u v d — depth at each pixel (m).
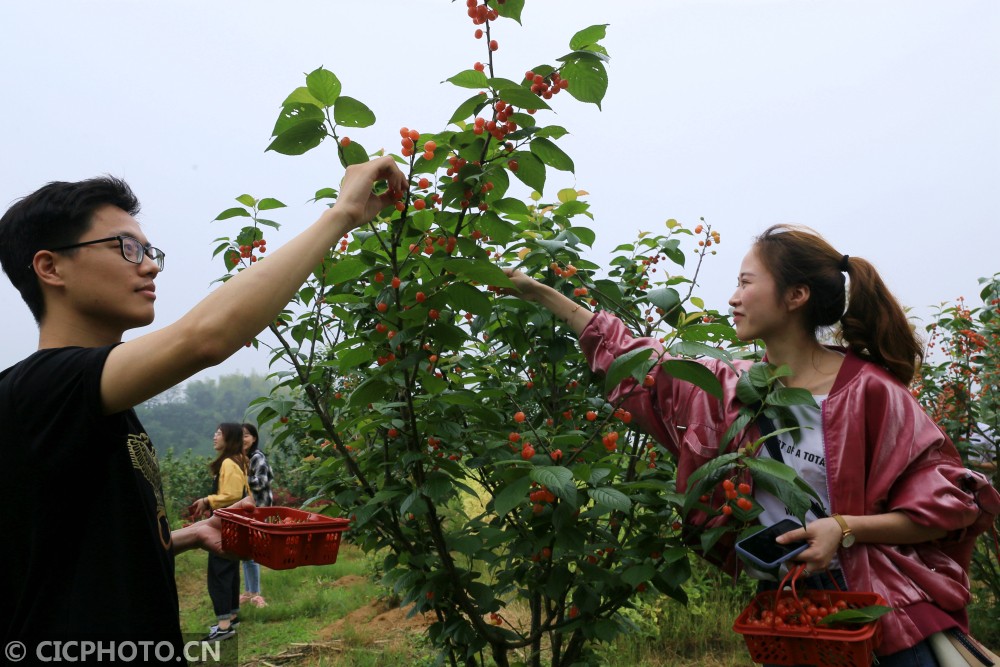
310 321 2.54
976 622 4.71
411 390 1.97
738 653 4.62
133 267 1.39
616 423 2.65
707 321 2.75
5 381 1.22
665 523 2.18
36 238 1.35
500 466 2.28
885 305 2.01
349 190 1.45
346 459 2.35
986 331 4.88
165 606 1.28
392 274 1.97
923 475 1.83
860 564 1.80
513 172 1.85
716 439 2.02
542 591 2.25
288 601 6.66
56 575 1.21
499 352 2.82
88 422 1.17
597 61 1.81
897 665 1.74
